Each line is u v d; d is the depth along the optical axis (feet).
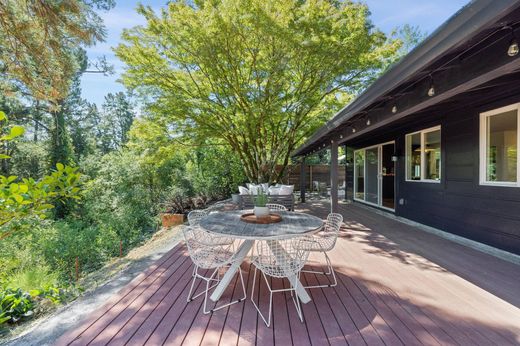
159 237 21.61
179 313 7.17
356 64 23.26
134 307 7.48
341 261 10.99
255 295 8.18
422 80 8.72
